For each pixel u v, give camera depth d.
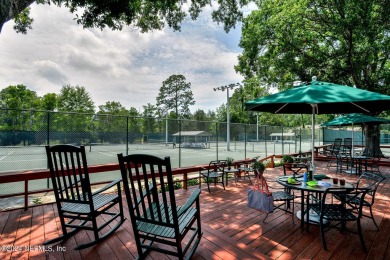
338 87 3.19
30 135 9.42
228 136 20.27
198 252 2.34
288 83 12.66
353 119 7.15
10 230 2.90
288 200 3.73
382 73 10.26
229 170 5.99
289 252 2.50
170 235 1.98
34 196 6.31
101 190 2.71
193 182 6.63
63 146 2.42
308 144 22.89
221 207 4.09
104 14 5.55
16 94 37.88
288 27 10.12
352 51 9.92
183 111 58.78
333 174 7.34
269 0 11.18
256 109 4.13
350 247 2.62
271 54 11.48
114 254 2.31
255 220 3.45
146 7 7.70
